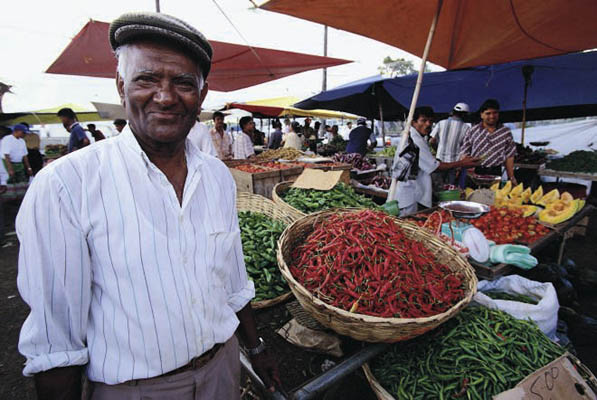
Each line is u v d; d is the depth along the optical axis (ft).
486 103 16.03
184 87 3.10
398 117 45.73
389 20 14.66
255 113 57.36
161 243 3.10
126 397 3.28
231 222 4.12
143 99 3.00
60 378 2.99
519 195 13.91
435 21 12.43
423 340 5.87
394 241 6.38
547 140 35.37
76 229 2.83
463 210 9.05
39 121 42.63
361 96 35.60
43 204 2.70
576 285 12.34
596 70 22.90
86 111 45.27
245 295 4.57
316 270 5.90
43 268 2.74
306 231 7.36
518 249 7.91
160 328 3.13
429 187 13.62
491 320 6.20
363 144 29.66
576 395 4.95
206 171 3.71
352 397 7.30
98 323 3.09
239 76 27.37
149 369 3.19
